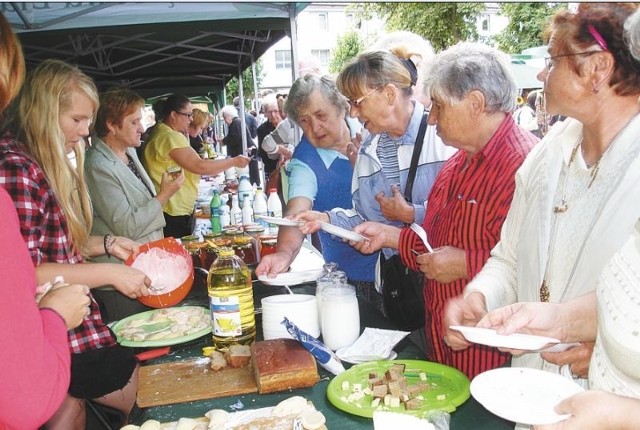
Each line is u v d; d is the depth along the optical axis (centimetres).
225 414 113
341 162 248
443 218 168
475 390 93
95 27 377
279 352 134
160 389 129
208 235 294
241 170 517
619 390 84
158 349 163
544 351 108
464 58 149
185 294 194
